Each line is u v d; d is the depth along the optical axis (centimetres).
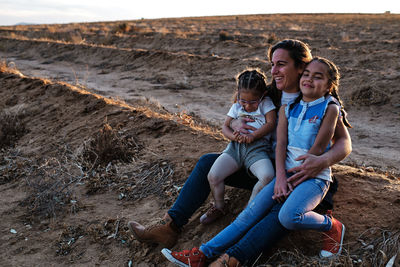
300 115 278
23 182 486
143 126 566
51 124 669
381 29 3183
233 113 325
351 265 252
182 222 314
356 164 529
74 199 427
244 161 306
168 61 1567
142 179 438
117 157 490
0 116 711
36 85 878
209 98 1087
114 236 355
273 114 308
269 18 6575
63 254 345
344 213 301
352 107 917
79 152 525
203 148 475
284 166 279
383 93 922
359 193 318
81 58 1941
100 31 3394
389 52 1443
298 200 254
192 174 317
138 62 1653
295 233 289
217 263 256
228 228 272
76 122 642
